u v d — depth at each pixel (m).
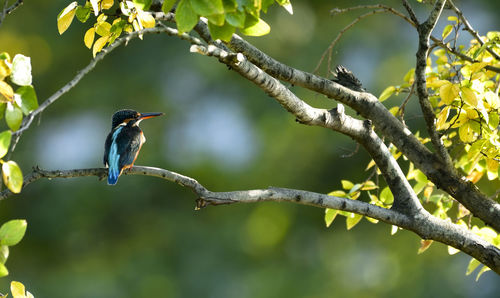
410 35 16.25
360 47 15.95
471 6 16.02
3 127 15.20
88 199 16.22
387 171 4.99
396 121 5.13
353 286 16.30
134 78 16.44
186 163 16.16
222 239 16.31
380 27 16.17
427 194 5.86
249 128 16.08
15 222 3.68
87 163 16.33
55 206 16.28
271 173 15.91
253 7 3.62
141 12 4.52
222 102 16.41
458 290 15.54
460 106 4.72
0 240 3.65
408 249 16.12
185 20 3.41
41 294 16.22
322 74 15.62
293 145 15.88
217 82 16.25
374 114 5.11
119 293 15.96
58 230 16.33
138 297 15.95
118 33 4.80
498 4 15.92
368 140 5.00
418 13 16.14
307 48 15.79
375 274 16.33
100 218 16.44
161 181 16.47
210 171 15.96
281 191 4.59
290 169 15.95
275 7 15.85
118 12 4.81
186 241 16.28
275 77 4.86
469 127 4.75
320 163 15.92
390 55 15.95
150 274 16.08
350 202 4.75
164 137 16.44
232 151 16.30
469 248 4.90
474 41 6.11
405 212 4.91
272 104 15.91
